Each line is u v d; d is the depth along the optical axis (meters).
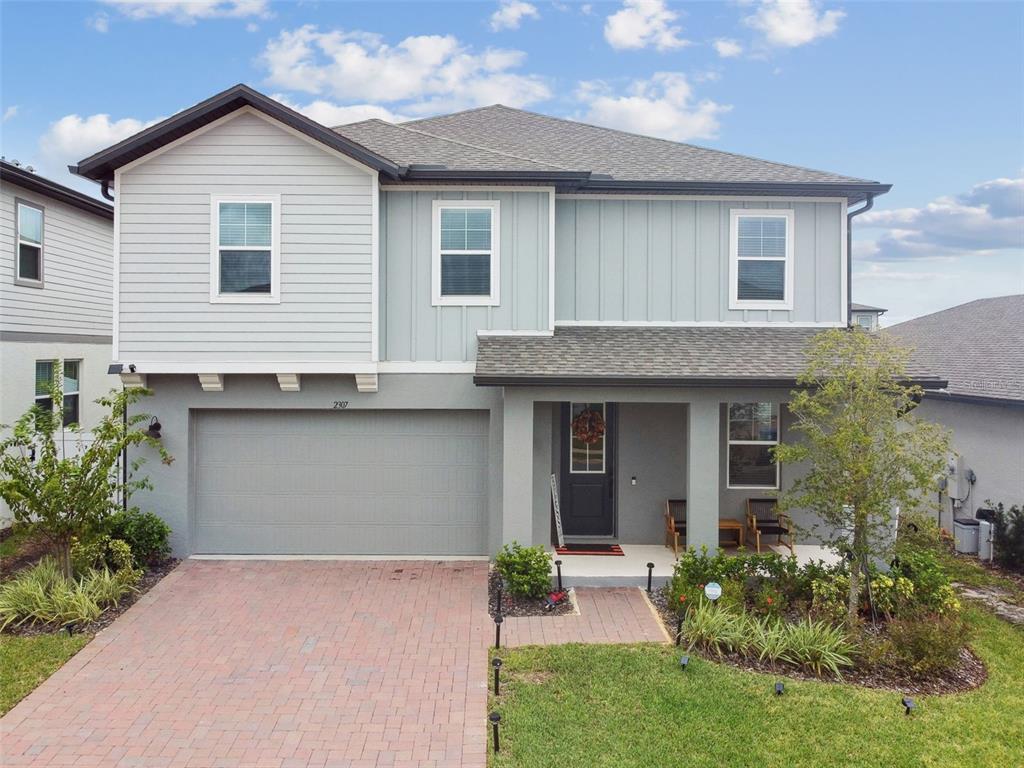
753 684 7.04
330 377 11.19
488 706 6.68
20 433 8.96
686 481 11.66
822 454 8.61
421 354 11.26
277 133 10.62
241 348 10.73
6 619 8.34
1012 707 6.72
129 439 9.37
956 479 14.43
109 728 6.32
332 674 7.40
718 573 9.09
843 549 8.36
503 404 10.60
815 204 11.98
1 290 12.71
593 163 12.57
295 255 10.70
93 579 9.27
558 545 11.49
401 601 9.55
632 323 11.89
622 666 7.44
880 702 6.73
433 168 10.79
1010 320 18.34
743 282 11.99
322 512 11.55
